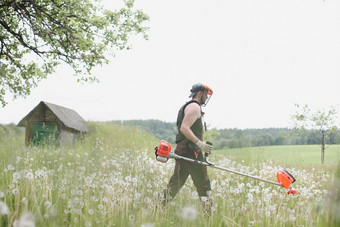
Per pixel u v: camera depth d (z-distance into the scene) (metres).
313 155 20.47
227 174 5.83
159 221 2.60
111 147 12.33
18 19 12.64
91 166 5.65
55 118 17.39
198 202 3.08
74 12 13.03
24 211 2.12
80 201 2.56
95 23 13.07
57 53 12.81
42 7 12.05
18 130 19.36
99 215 2.61
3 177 3.54
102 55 13.38
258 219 2.86
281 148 19.75
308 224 2.66
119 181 3.57
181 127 3.83
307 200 3.81
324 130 14.99
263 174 6.21
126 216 2.52
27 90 13.30
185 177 3.88
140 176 4.39
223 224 2.76
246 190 4.37
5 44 12.87
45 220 2.14
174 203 3.16
